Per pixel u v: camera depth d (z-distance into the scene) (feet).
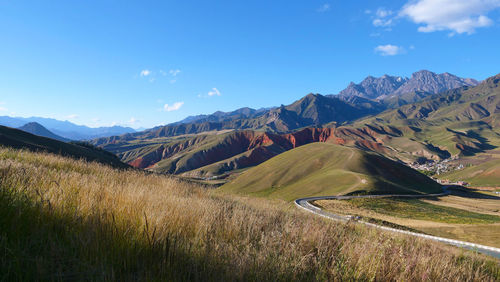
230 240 11.12
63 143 367.66
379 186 366.84
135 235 8.48
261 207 26.09
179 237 9.54
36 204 8.62
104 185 16.85
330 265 9.51
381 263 10.05
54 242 6.73
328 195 348.79
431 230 106.83
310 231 13.26
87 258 6.79
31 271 5.67
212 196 31.12
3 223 7.43
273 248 10.18
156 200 14.21
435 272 10.79
